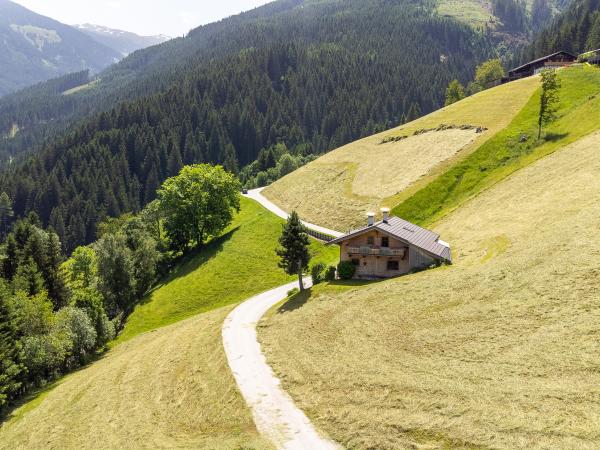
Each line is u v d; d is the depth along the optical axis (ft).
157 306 253.65
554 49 653.30
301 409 92.32
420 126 379.35
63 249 558.15
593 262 112.88
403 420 78.64
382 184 306.55
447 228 213.66
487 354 93.20
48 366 180.04
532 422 69.82
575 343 87.45
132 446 96.48
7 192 648.79
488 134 303.68
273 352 124.36
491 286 122.93
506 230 173.78
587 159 209.15
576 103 298.15
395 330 115.34
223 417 97.09
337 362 106.83
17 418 138.10
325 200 325.21
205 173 335.06
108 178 652.07
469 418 74.54
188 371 127.85
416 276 155.33
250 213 361.10
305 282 209.36
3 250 288.10
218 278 263.70
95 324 206.28
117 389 132.16
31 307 191.93
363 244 178.91
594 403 70.74
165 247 326.03
